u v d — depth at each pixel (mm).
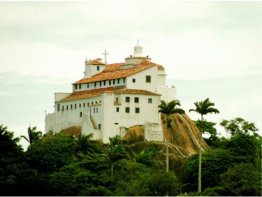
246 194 156875
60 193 171000
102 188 166750
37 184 172375
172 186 167500
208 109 185875
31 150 189250
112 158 180375
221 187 160375
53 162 185375
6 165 184250
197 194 167250
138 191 165625
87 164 181500
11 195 171500
